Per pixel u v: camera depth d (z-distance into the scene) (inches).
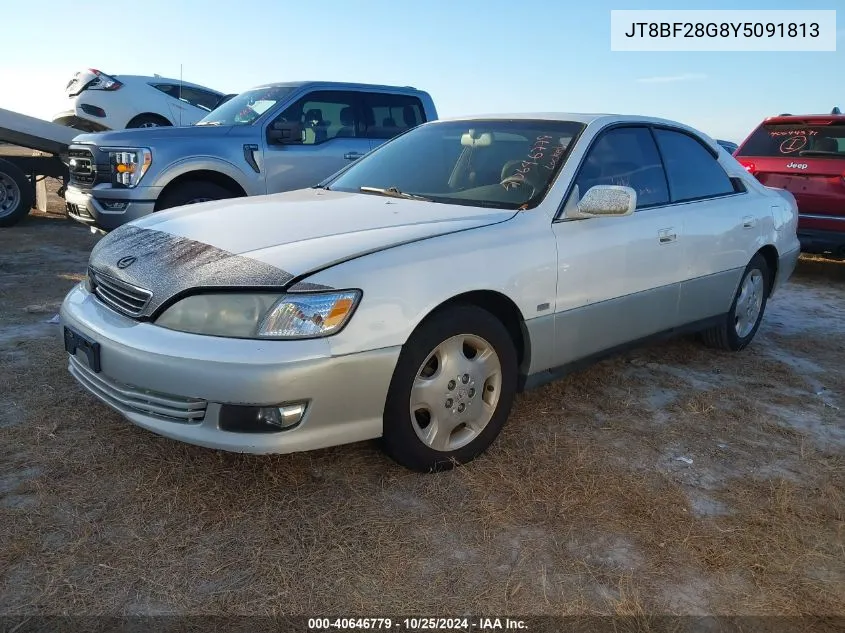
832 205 288.8
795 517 110.9
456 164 150.1
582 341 138.3
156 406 102.7
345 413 102.7
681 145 172.7
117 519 100.9
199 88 526.0
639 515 108.7
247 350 95.8
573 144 143.0
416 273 107.2
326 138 292.8
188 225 124.0
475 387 119.2
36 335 178.9
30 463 114.6
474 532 102.3
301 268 100.6
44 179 418.0
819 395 165.8
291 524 101.7
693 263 163.0
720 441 137.0
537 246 125.5
